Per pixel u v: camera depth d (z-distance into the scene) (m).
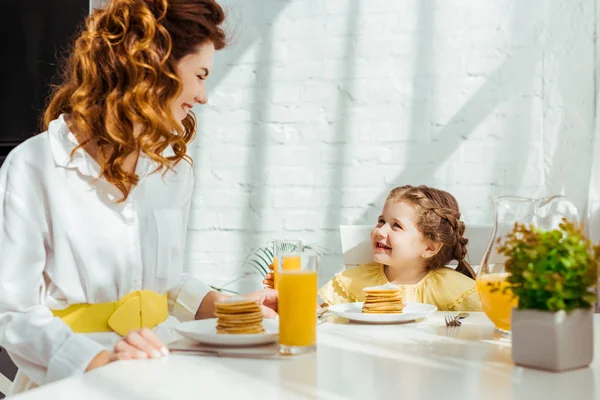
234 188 2.71
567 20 2.34
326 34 2.62
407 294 1.68
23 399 0.67
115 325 1.27
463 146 2.46
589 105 2.31
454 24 2.48
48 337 1.08
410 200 1.75
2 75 2.69
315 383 0.74
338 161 2.60
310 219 2.63
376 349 0.93
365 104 2.57
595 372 0.80
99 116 1.21
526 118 2.39
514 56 2.41
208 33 1.29
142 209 1.37
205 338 0.92
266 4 2.69
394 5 2.54
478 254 1.80
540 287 0.80
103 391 0.70
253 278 2.68
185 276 1.51
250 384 0.73
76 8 2.60
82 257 1.25
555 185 2.35
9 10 2.68
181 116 1.34
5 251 1.18
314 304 0.90
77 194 1.25
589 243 0.83
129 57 1.19
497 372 0.79
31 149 1.24
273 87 2.68
